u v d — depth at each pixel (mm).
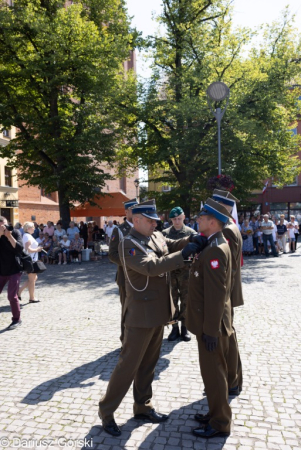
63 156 17344
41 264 8070
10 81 16938
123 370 3047
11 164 18781
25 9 15984
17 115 16828
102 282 10703
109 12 18906
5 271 6273
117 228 4535
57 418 3336
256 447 2852
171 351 4953
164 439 2992
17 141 18062
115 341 5395
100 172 18812
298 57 18422
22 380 4145
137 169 23297
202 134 17375
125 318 3139
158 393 3762
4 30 16125
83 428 3166
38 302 8250
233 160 17625
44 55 16656
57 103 17859
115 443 2949
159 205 19266
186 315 3135
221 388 2961
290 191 31062
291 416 3271
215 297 2842
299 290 8695
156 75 19156
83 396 3748
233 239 3568
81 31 16391
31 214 28844
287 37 19109
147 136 19281
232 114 16031
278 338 5316
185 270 5324
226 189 4652
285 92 18641
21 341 5508
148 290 3066
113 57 17516
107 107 18547
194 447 2875
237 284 3674
